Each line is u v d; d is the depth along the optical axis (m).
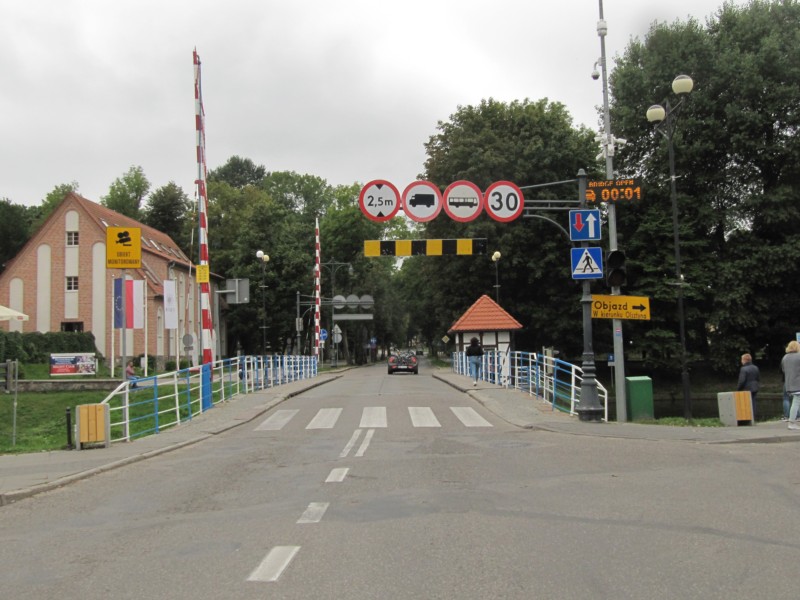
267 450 13.38
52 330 49.62
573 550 6.46
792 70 34.78
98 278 49.81
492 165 42.50
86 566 6.26
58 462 12.02
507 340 34.69
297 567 6.03
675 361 38.72
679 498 8.60
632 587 5.44
